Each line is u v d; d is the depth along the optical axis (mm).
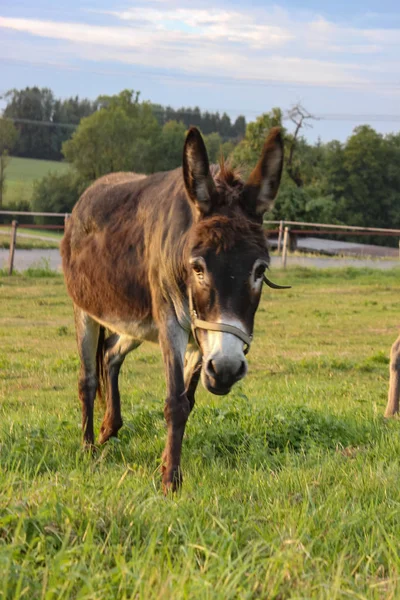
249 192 4254
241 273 3914
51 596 2438
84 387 6090
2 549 2678
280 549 2990
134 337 5430
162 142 80500
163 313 4691
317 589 2682
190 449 5695
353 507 3773
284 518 3537
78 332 6176
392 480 4410
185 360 5059
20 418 6664
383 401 8352
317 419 6379
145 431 6352
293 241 39406
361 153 67625
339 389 9195
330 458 5199
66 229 6344
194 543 3023
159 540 3051
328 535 3355
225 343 3848
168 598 2441
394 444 5598
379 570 3070
